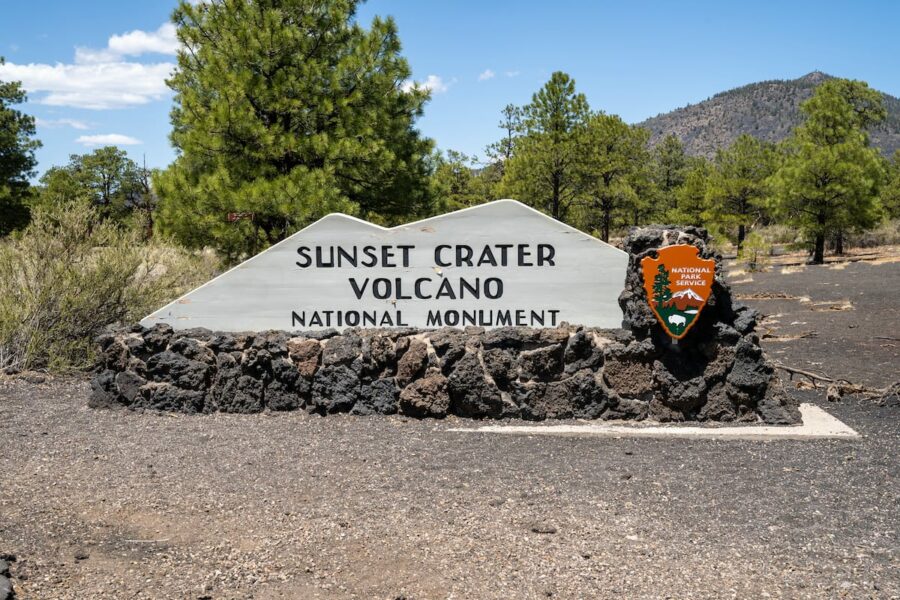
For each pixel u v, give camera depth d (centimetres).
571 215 3584
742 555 394
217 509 458
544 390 660
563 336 660
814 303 1611
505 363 660
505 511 454
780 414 639
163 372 699
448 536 418
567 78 3116
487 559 390
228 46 1257
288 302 742
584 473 523
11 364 860
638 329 655
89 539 412
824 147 3141
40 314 883
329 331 703
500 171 3838
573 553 396
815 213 3130
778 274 2525
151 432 629
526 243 721
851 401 733
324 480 510
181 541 412
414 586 362
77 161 5550
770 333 1159
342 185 1304
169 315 740
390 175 1346
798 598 349
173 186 1233
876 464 538
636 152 3541
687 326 636
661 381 644
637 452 574
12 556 379
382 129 1338
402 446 589
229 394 691
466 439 609
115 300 945
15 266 923
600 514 449
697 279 636
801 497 475
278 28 1247
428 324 736
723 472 524
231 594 354
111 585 359
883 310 1475
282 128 1266
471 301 730
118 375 703
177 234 1248
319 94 1281
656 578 369
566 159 3111
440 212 1484
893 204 4553
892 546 404
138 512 452
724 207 4159
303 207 1169
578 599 349
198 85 1323
